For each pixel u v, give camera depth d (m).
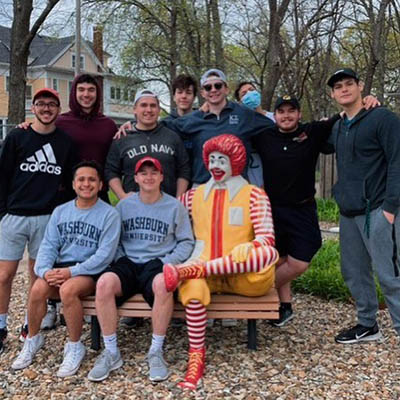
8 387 3.37
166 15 17.31
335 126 3.87
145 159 3.70
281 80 17.14
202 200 3.84
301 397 3.17
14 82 10.30
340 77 3.63
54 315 4.32
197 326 3.50
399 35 20.58
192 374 3.37
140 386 3.31
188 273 3.48
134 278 3.66
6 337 4.08
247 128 4.23
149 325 4.36
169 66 18.58
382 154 3.59
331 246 6.71
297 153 4.02
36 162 3.86
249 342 3.85
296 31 15.59
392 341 4.03
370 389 3.27
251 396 3.18
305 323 4.44
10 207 3.88
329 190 11.70
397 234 3.61
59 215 3.77
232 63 24.64
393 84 21.25
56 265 3.77
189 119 4.31
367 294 3.98
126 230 3.83
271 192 4.15
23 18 10.07
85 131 4.29
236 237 3.71
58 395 3.24
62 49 35.03
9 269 3.92
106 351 3.51
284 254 4.29
